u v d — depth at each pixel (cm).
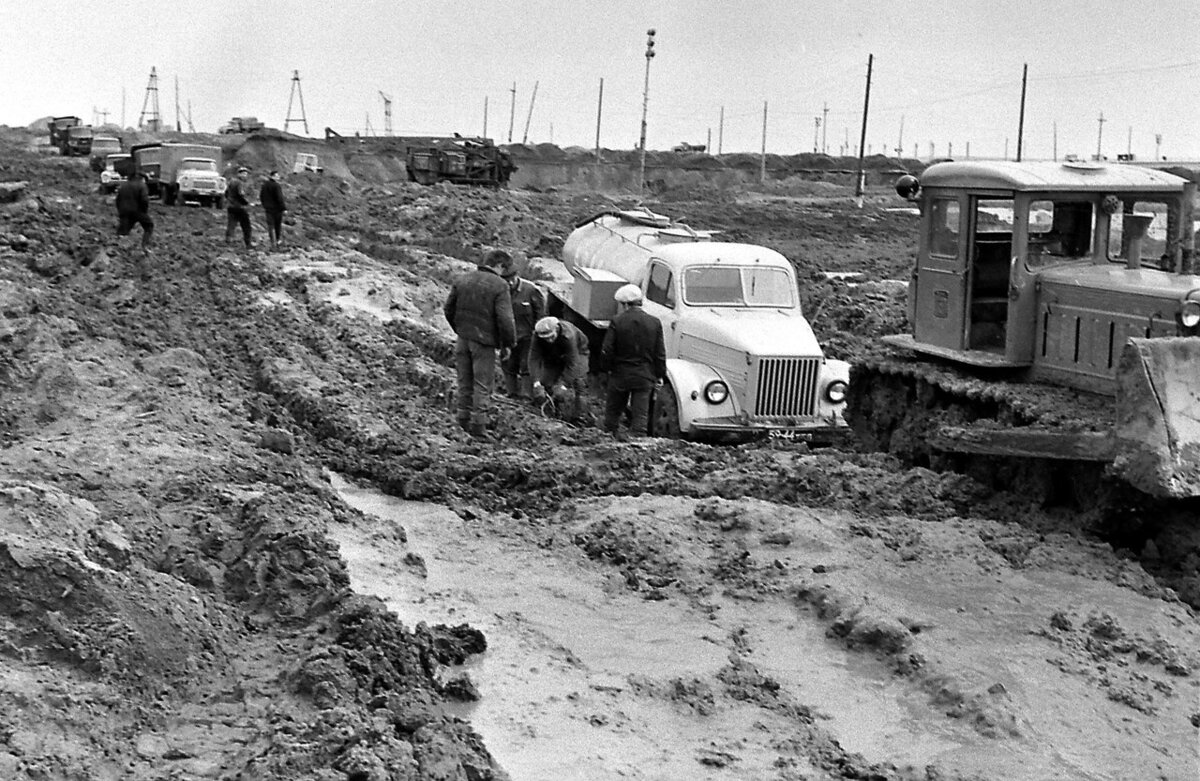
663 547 1002
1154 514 1034
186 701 670
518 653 806
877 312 2406
